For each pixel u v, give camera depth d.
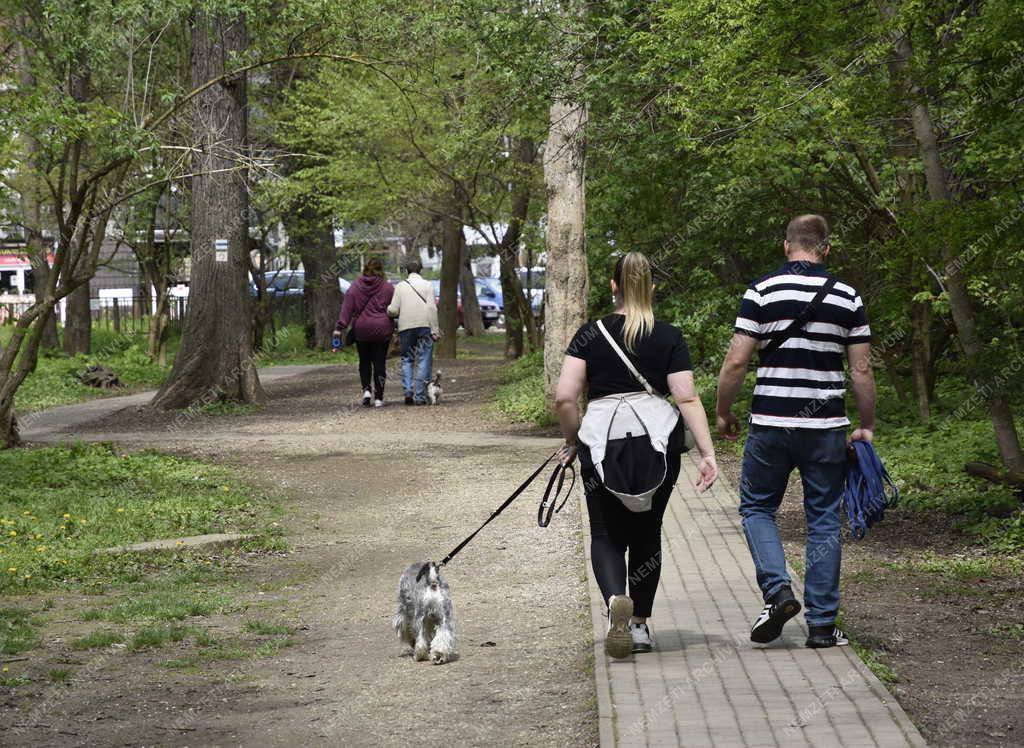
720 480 14.14
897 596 8.75
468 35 16.17
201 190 25.08
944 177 12.07
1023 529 10.53
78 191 17.78
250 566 10.88
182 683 6.90
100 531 12.16
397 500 14.28
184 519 12.79
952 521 11.53
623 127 16.94
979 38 10.50
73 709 6.36
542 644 7.71
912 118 11.82
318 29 20.88
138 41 19.12
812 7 11.94
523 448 18.23
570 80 16.08
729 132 14.53
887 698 5.87
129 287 52.56
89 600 9.45
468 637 8.02
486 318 68.62
